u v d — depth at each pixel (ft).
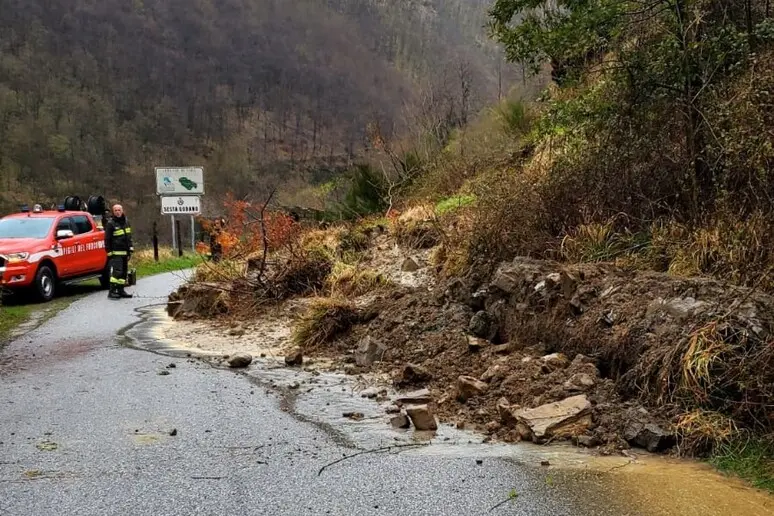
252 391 19.63
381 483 12.69
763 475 12.53
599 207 24.49
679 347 15.38
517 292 21.39
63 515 11.41
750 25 22.94
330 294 31.27
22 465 13.70
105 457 14.15
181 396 19.03
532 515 11.25
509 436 15.37
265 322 30.58
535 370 17.95
